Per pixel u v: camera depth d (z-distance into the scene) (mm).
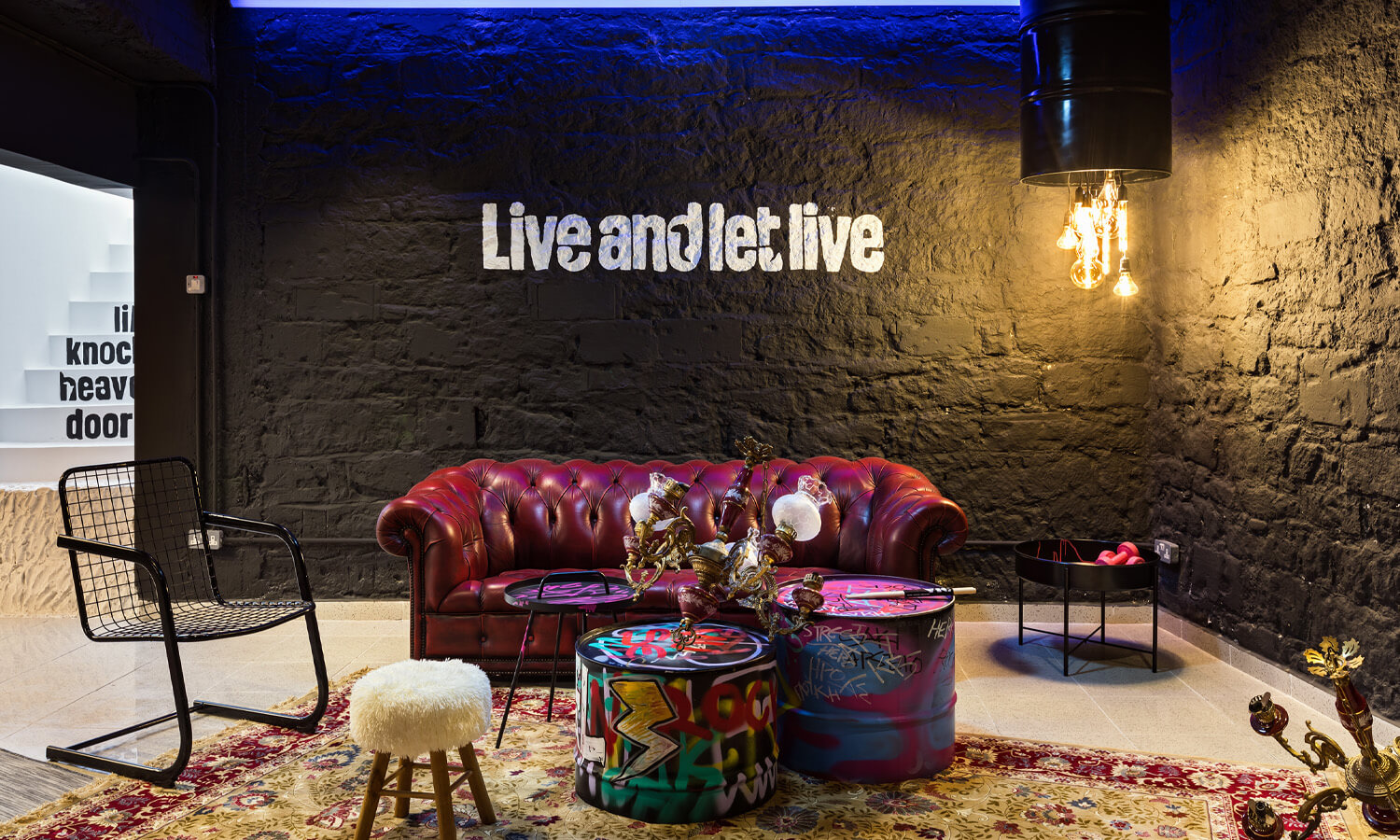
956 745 3244
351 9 5047
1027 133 4340
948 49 4977
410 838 2574
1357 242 3371
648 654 2768
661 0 5000
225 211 5066
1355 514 3402
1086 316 4996
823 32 5000
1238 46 4160
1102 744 3268
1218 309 4332
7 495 5031
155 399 5070
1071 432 5004
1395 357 3186
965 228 4996
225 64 5047
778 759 3068
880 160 4996
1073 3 4148
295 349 5066
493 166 5047
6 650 4438
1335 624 3518
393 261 5055
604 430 5070
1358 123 3361
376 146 5039
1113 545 4430
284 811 2734
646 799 2660
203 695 3801
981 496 5016
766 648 2832
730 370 5043
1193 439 4566
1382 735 3162
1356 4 3357
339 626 4902
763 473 4520
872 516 4281
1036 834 2580
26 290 7297
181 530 5031
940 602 3082
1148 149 4176
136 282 5047
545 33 5035
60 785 2939
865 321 5016
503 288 5059
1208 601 4430
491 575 4250
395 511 3955
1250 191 4070
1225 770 2998
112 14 4234
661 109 5031
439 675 2557
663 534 2904
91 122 4730
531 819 2686
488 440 5078
